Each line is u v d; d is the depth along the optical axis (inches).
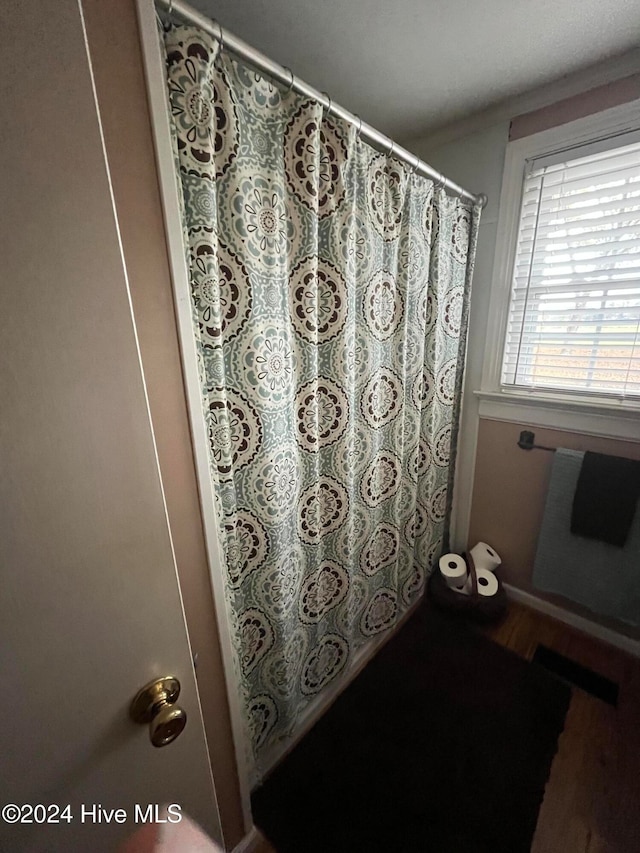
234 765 35.6
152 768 19.2
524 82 46.0
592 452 54.5
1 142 10.5
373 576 54.7
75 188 12.0
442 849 36.9
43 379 12.4
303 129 29.9
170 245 22.8
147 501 16.1
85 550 14.5
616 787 41.3
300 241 32.7
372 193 38.5
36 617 13.7
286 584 39.0
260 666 39.7
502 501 67.9
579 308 52.7
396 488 53.8
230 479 31.0
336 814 39.8
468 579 67.6
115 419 14.4
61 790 16.0
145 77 20.1
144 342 23.0
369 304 42.2
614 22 36.4
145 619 17.2
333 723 48.8
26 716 14.2
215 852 24.2
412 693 52.6
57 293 12.2
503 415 63.5
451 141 58.6
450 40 38.6
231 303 28.8
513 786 41.8
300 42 38.6
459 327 59.7
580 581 58.1
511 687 53.1
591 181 48.5
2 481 12.1
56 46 10.9
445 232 51.1
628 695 51.5
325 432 40.8
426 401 57.4
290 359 34.2
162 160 21.5
